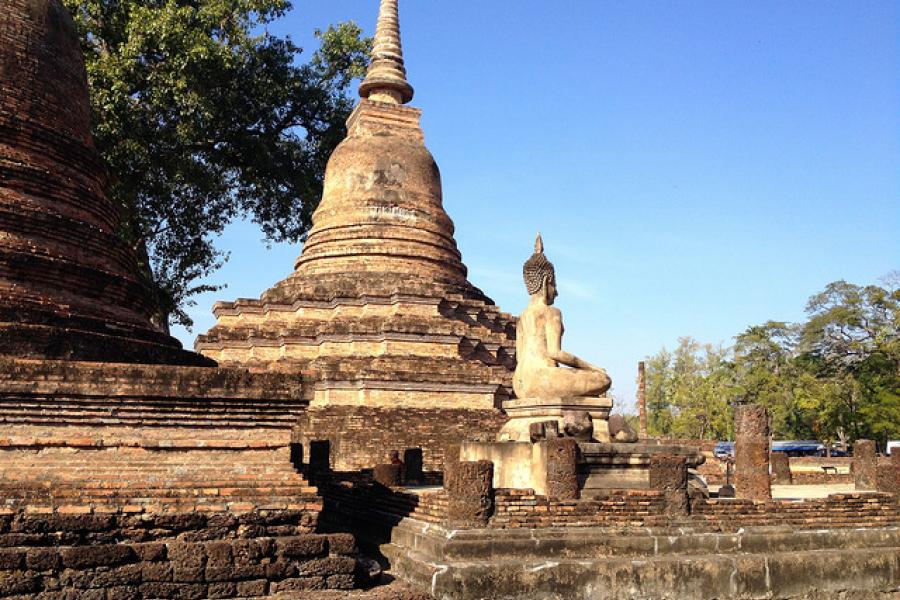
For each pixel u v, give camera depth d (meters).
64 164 14.75
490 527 12.84
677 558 13.31
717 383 75.88
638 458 15.12
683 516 14.01
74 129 15.45
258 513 11.59
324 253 28.86
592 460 14.84
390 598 11.41
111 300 14.34
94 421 11.27
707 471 30.55
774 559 13.84
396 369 25.27
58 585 10.23
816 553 14.27
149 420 11.52
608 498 13.71
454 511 12.88
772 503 14.84
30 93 14.45
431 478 23.06
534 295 17.41
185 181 29.28
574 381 16.34
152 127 27.48
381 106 30.86
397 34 32.41
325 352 26.22
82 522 10.59
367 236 28.55
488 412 25.59
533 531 12.87
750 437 15.99
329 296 27.56
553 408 15.98
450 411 25.17
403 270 28.38
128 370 11.41
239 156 32.75
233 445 11.88
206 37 26.94
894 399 59.94
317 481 19.66
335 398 24.88
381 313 27.12
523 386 16.80
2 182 13.52
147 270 30.20
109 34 27.17
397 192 29.31
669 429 83.38
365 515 16.73
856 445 22.16
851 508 15.44
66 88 15.33
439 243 29.56
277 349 27.11
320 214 29.81
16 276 12.89
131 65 25.61
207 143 31.16
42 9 15.08
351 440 23.89
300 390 12.25
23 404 10.90
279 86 31.77
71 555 10.32
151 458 11.45
